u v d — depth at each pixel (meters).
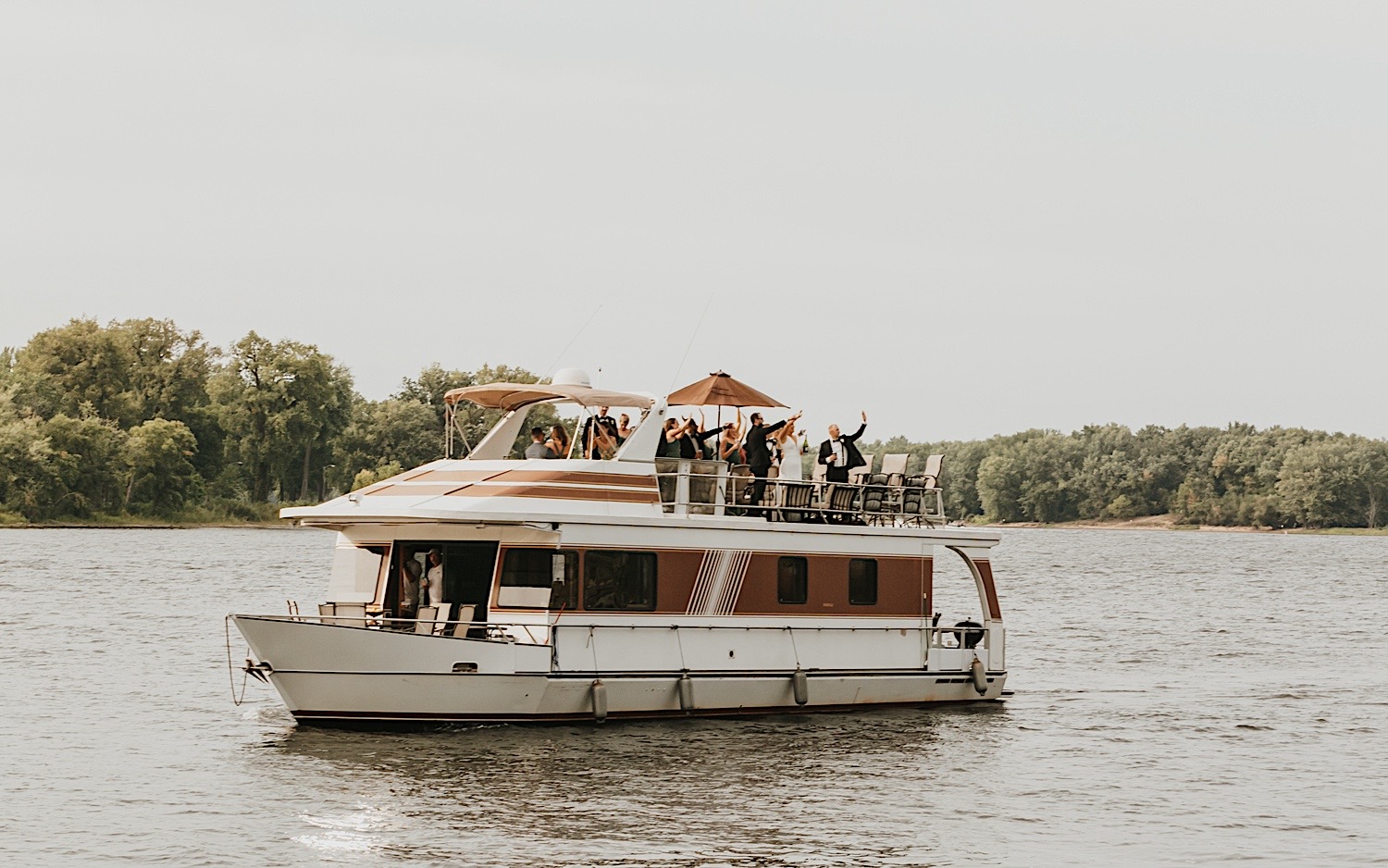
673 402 30.19
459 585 29.02
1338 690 40.62
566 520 27.41
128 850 21.31
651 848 21.59
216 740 29.25
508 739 27.47
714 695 29.11
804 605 30.38
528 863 20.75
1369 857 22.38
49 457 145.38
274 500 168.50
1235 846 22.92
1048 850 22.36
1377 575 112.62
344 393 166.50
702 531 28.98
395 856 21.00
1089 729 32.66
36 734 30.00
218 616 56.69
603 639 27.92
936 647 32.69
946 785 26.28
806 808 24.17
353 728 27.62
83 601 63.38
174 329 167.50
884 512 32.34
